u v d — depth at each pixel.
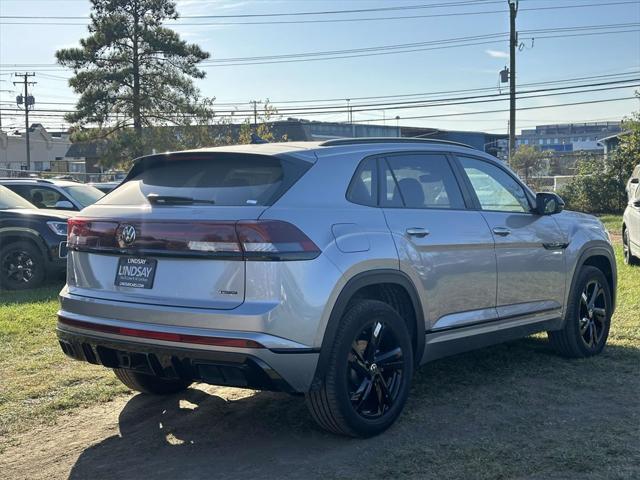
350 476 3.89
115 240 4.36
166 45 44.53
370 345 4.40
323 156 4.54
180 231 4.08
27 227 10.55
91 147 71.56
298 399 5.30
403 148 5.08
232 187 4.33
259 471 4.02
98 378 5.89
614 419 4.71
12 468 4.18
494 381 5.62
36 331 7.44
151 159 4.82
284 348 3.91
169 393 5.54
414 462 4.05
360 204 4.54
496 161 5.88
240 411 5.09
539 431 4.51
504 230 5.43
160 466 4.15
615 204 28.28
